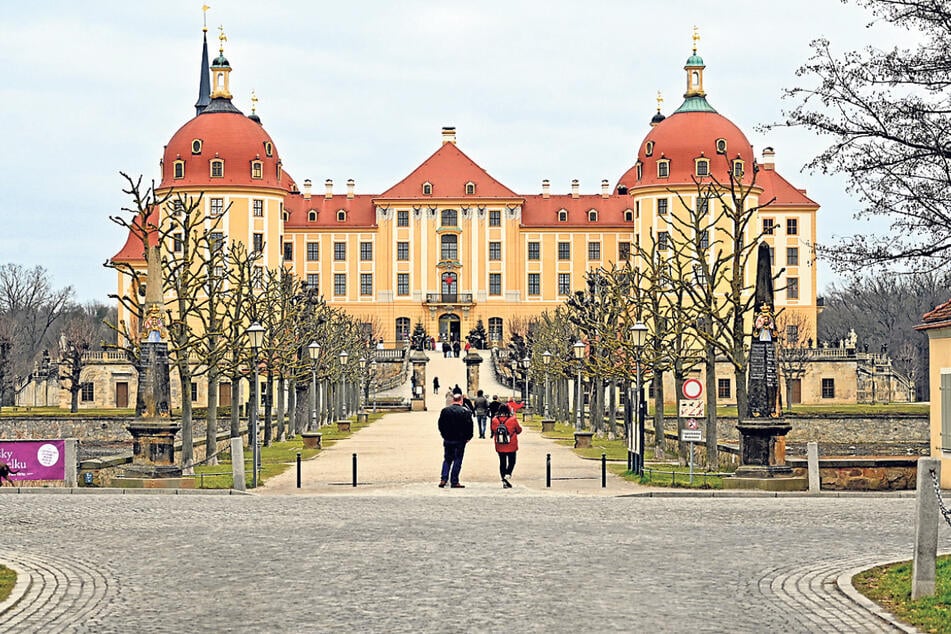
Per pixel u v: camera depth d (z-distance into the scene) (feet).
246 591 54.24
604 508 92.84
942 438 118.01
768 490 111.34
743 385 139.95
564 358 286.25
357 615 48.70
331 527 78.28
